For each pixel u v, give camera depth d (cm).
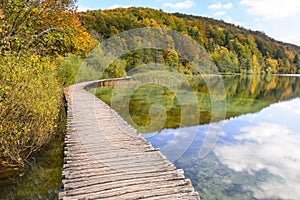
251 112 1048
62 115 695
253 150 569
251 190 377
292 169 464
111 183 253
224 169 446
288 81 3070
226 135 682
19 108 344
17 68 344
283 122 881
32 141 393
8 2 557
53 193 305
